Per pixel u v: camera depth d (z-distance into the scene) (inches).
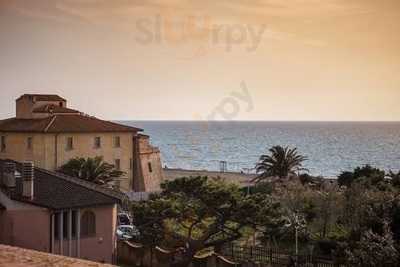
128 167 2556.6
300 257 1171.9
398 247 1033.5
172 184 1200.8
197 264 1186.6
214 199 1146.7
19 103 2564.0
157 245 1208.8
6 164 1162.6
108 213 1218.0
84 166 2129.7
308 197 1641.2
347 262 1049.5
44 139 2322.8
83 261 559.5
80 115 2539.4
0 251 594.9
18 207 1111.6
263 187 2284.7
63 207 1129.4
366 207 1373.0
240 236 1189.1
